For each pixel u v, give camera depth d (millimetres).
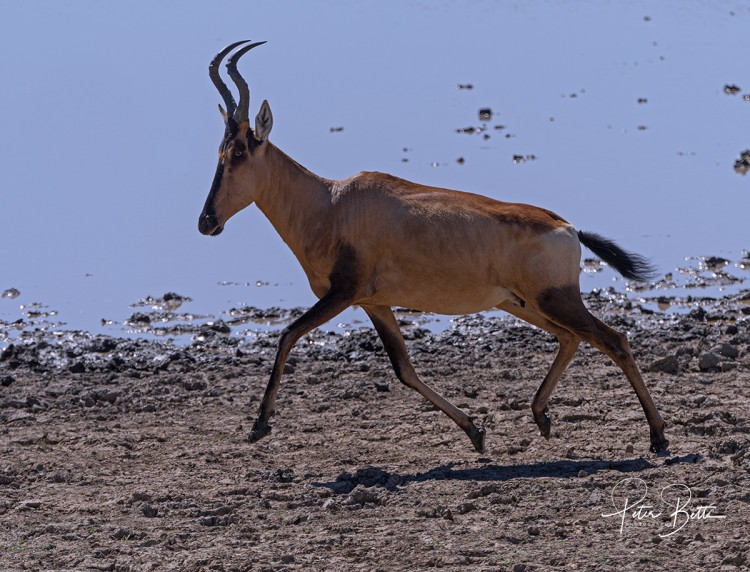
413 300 38969
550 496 34562
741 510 32906
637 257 40406
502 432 41812
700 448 38625
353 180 39312
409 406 45500
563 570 29469
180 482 37156
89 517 34062
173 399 47031
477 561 30234
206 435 42594
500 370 50188
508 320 59344
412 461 38969
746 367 49094
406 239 38312
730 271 67562
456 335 56750
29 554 31406
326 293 40000
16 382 50531
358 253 38656
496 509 33625
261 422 38344
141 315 61812
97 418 44969
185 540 32188
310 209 39531
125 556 31219
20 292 66812
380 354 53562
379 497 34969
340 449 40500
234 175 39438
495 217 38156
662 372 48719
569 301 38125
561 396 45406
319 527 32875
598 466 37344
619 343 38406
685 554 30328
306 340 57188
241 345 56625
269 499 35500
